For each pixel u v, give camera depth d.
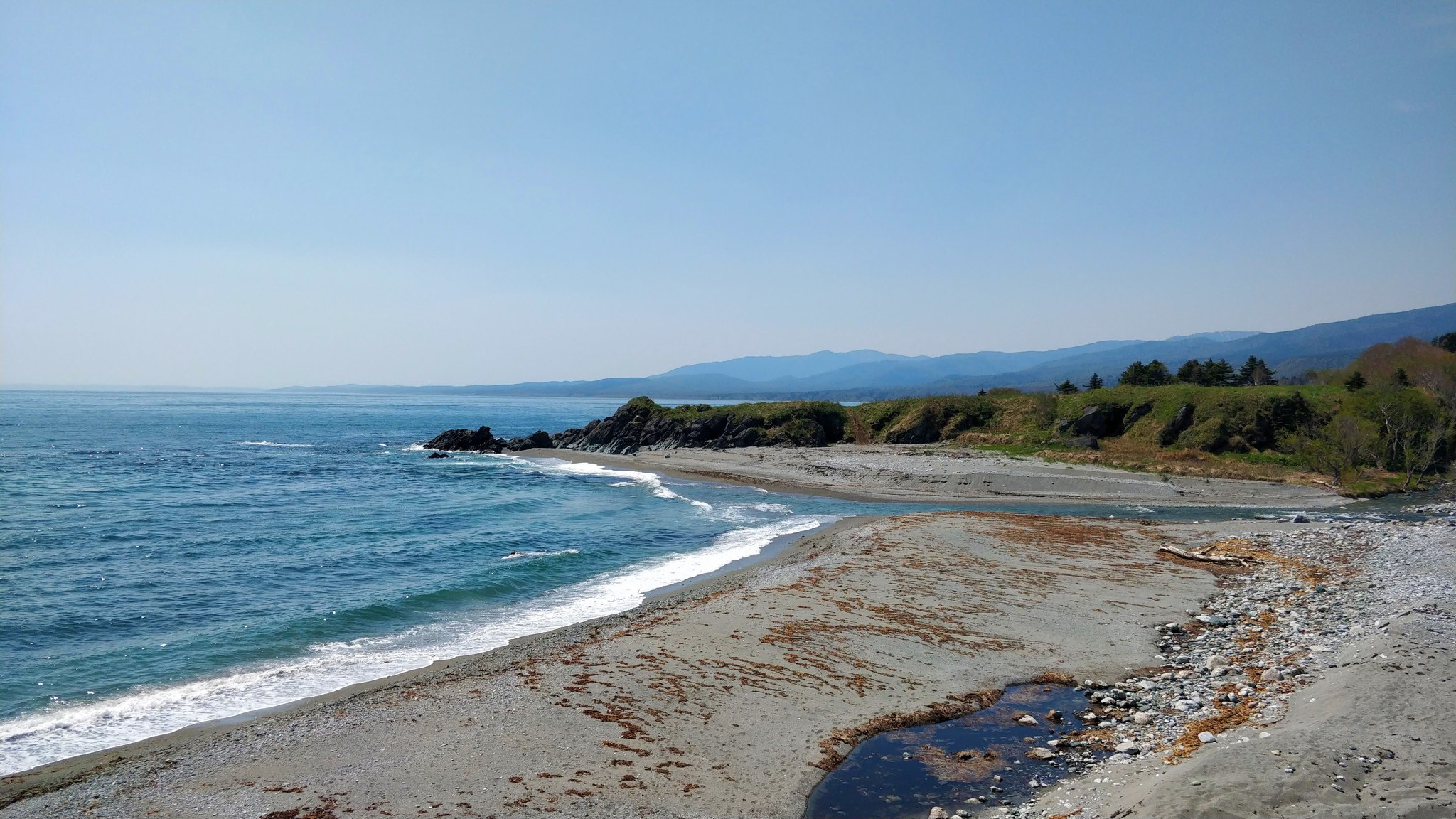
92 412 157.62
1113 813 9.12
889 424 77.81
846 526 35.66
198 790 10.69
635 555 29.62
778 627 18.27
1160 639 17.50
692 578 25.44
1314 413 56.69
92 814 10.12
